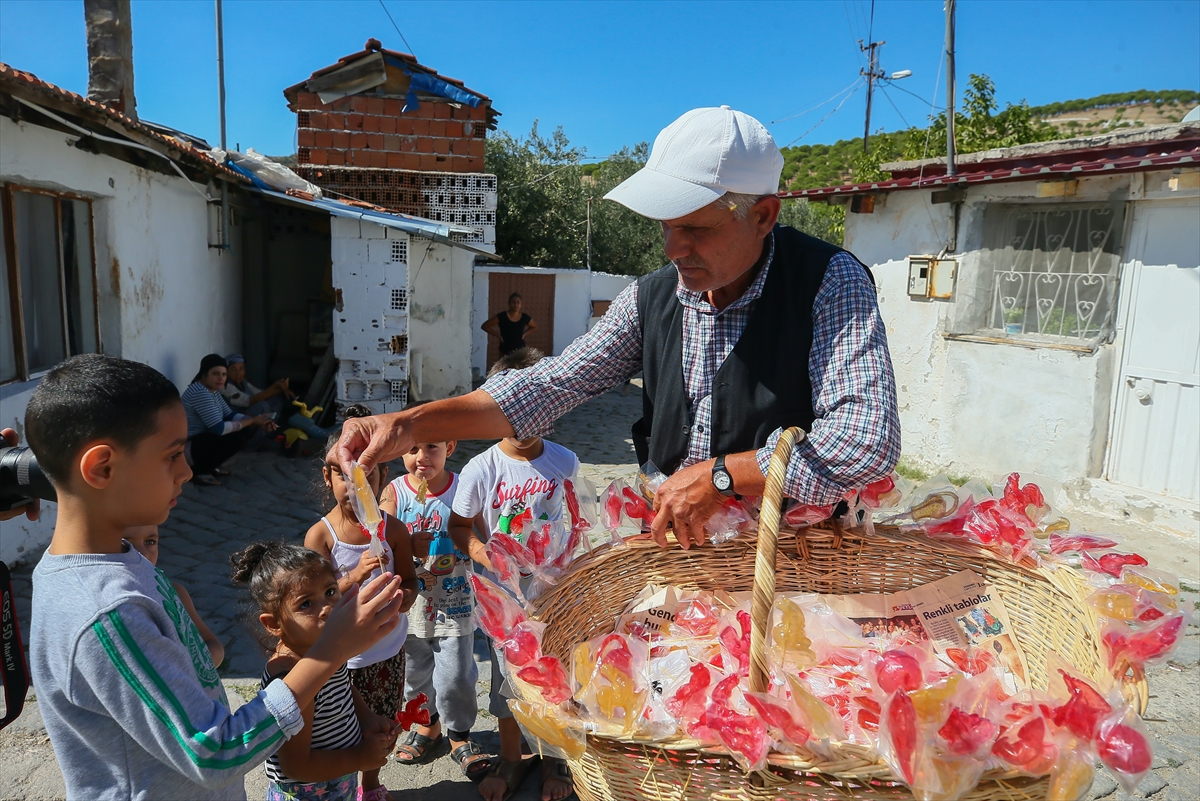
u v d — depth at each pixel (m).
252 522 5.94
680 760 1.31
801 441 1.64
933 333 7.82
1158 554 5.65
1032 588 1.87
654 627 1.97
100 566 1.37
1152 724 3.50
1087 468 6.68
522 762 3.01
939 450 7.80
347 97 10.57
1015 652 1.82
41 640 1.35
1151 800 2.99
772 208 1.78
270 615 2.18
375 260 8.92
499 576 1.92
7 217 4.90
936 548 2.01
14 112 4.59
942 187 7.34
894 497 2.07
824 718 1.28
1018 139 12.89
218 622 4.20
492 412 2.06
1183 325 6.04
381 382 9.10
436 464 2.84
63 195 5.57
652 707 1.42
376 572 1.80
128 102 6.89
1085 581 1.74
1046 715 1.27
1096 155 6.61
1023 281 7.11
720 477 1.71
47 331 5.43
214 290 9.00
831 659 1.78
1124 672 1.45
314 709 2.15
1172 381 6.12
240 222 10.24
